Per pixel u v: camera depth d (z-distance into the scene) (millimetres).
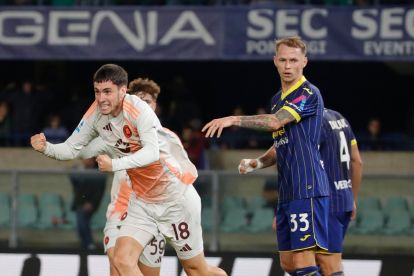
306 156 25141
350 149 27938
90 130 24547
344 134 27516
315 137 25281
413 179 39094
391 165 48906
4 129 50906
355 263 37281
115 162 23266
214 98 58406
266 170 42469
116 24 46438
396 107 57438
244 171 27609
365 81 57594
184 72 58125
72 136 24688
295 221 25297
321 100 25422
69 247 40094
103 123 24188
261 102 58156
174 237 25719
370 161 49031
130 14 46375
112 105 23516
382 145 51781
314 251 25516
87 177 40156
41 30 46719
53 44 46656
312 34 45500
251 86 58156
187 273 26562
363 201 39375
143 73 57906
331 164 27094
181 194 25422
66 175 40250
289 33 45594
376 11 45281
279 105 25422
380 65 57312
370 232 39188
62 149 24656
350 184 27609
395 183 39250
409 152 48812
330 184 27109
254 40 45750
